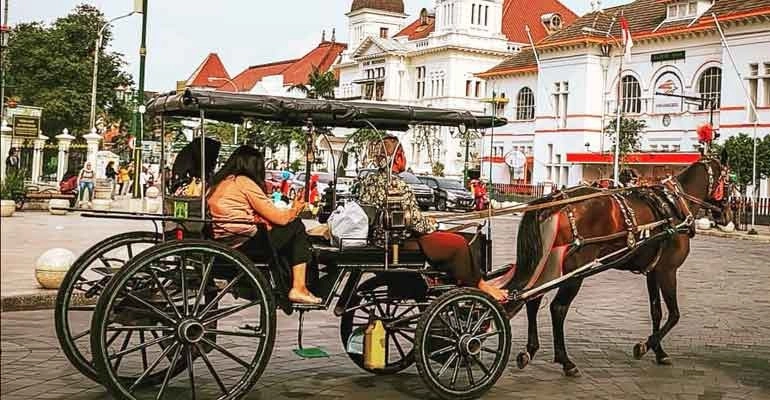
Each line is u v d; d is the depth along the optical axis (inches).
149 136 2105.1
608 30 2281.0
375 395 315.0
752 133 1846.7
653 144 2123.5
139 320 297.4
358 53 3432.6
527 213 347.9
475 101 3038.9
